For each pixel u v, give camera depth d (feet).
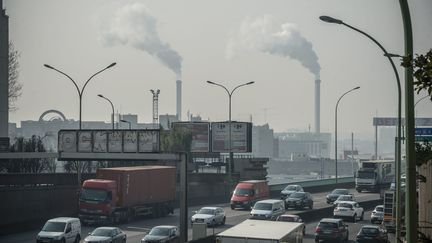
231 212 260.21
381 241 175.52
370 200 301.22
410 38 49.78
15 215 207.92
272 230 116.47
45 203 221.05
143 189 229.66
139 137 169.68
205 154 383.24
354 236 195.83
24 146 270.87
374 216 228.84
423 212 90.74
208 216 210.79
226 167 370.94
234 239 110.63
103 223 217.36
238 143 376.27
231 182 321.52
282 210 223.71
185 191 158.51
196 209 278.05
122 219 220.23
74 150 175.63
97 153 169.27
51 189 223.71
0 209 201.87
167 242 163.63
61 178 269.03
